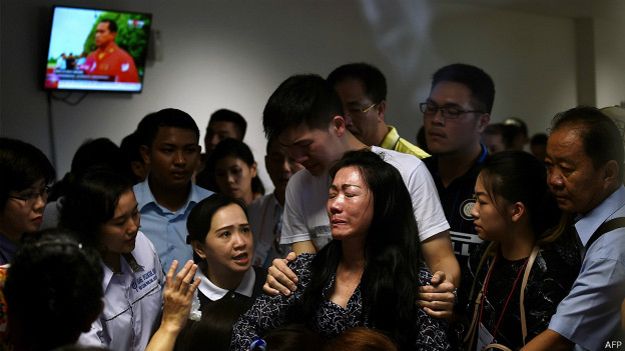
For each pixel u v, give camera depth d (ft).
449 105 8.56
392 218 6.74
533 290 6.76
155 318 8.21
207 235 8.40
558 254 6.77
